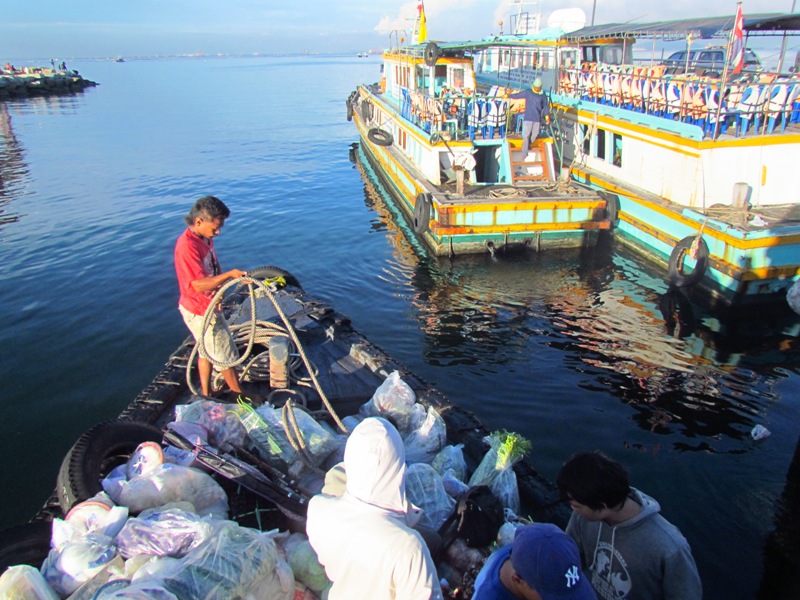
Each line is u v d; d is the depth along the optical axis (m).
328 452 4.27
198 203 4.73
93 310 11.77
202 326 4.88
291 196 20.75
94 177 23.16
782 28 13.70
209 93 66.31
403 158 18.77
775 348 9.89
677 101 13.55
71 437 7.92
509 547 2.31
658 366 9.28
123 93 66.94
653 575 2.46
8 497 6.82
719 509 6.27
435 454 4.64
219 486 3.72
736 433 7.55
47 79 67.19
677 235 12.57
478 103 15.23
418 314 11.43
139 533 2.96
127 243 15.50
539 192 14.65
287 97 60.19
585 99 17.66
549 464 7.04
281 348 5.55
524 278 13.04
